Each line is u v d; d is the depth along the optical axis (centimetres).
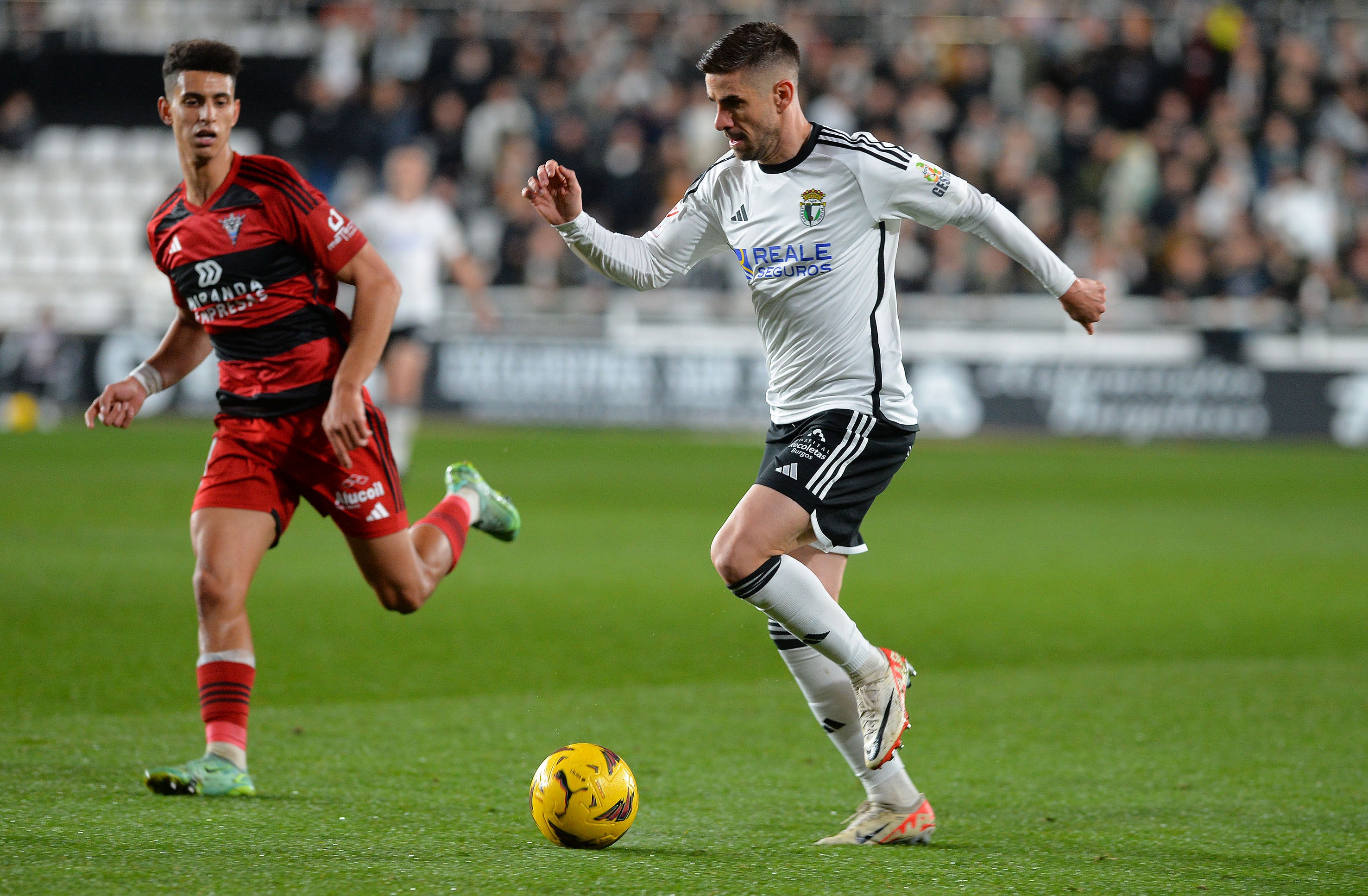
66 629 2362
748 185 1468
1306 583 3158
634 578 3036
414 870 1218
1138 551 3588
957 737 1873
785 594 1370
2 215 7600
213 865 1212
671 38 7744
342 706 1956
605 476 4844
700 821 1441
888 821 1363
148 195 7688
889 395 1471
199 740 1722
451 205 6644
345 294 4981
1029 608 2834
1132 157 7125
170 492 4166
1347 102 7788
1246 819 1476
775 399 1513
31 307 7300
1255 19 8150
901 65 7500
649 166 6944
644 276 1534
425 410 6444
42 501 3919
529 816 1430
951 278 6638
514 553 3341
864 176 1422
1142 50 7775
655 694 2092
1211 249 6831
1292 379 6469
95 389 6262
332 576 3009
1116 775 1678
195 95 1482
